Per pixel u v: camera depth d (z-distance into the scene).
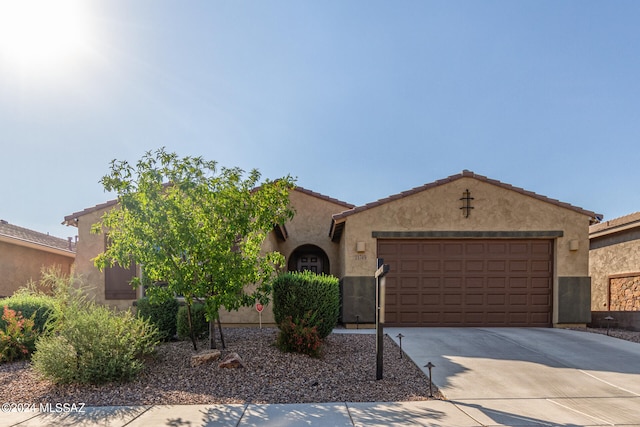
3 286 15.47
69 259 19.75
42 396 6.18
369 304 12.65
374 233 12.82
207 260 7.91
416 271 12.95
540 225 12.80
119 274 12.98
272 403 5.86
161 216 7.42
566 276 12.65
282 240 15.98
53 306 9.68
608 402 5.93
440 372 7.45
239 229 7.92
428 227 12.84
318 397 6.12
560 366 7.86
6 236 15.12
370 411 5.51
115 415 5.38
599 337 10.73
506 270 12.92
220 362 7.52
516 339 10.35
